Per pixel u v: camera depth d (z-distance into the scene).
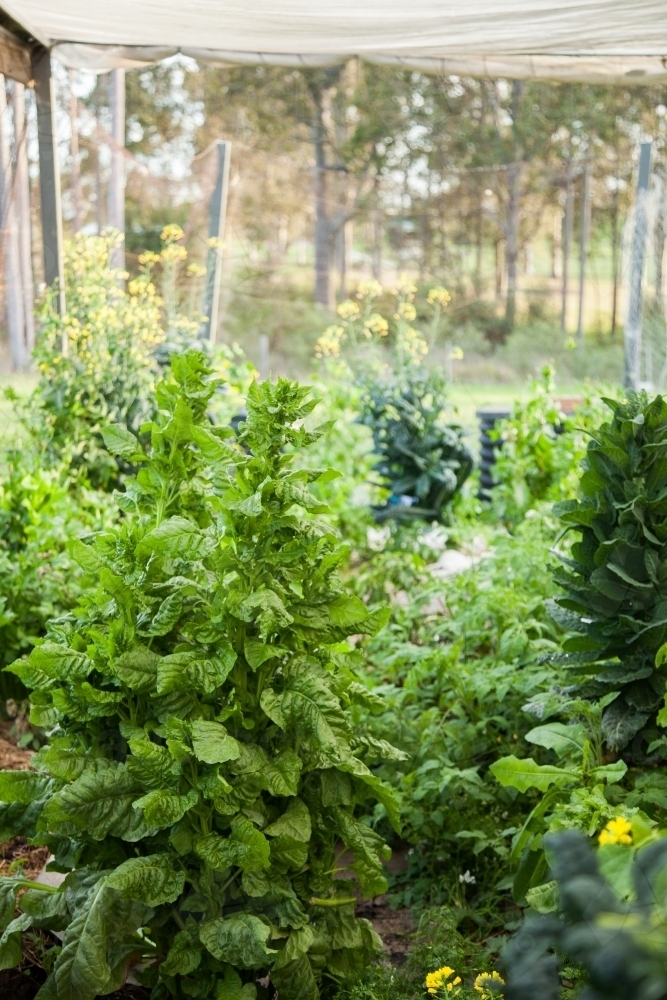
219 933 2.37
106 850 2.56
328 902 2.67
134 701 2.63
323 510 2.54
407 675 4.25
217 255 8.70
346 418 7.33
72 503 5.35
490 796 3.37
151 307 6.83
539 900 2.30
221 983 2.44
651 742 3.04
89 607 2.79
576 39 4.95
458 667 3.97
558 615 3.37
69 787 2.41
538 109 14.51
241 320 13.60
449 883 3.33
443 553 6.38
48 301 6.15
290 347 13.66
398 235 14.47
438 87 14.59
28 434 6.02
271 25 4.87
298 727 2.54
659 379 7.79
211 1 4.46
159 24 5.05
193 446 3.08
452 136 14.60
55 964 2.32
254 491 2.52
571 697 3.27
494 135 14.55
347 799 2.63
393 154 14.62
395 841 3.71
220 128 14.82
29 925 2.49
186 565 2.65
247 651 2.44
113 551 2.70
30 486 5.03
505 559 4.76
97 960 2.30
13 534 5.00
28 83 5.71
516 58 5.61
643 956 1.14
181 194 8.95
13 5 4.90
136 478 2.86
